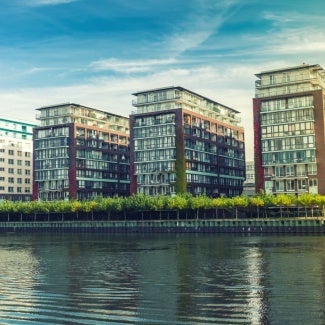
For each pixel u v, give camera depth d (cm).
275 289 4609
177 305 3975
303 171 14275
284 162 14488
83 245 10375
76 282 5269
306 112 14375
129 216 15862
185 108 17312
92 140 19525
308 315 3575
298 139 14400
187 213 14962
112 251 8812
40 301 4203
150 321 3494
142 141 17500
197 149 17738
